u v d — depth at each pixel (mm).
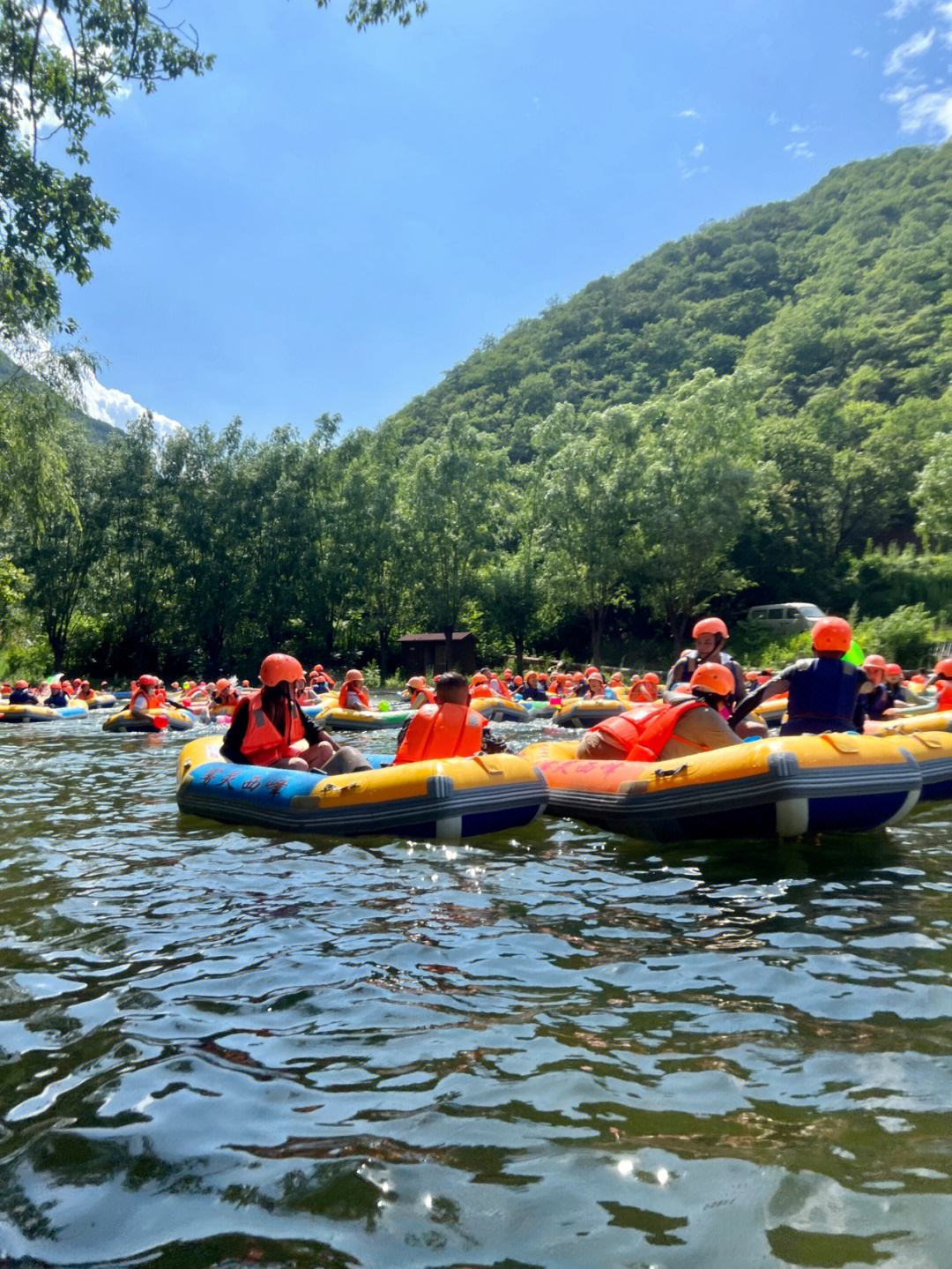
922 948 3525
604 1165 2012
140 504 40906
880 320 82000
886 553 48656
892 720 9281
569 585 40562
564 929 3836
